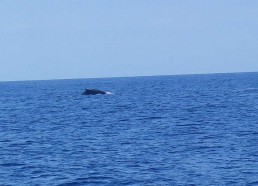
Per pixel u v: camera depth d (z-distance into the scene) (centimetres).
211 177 5134
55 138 8212
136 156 6334
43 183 5066
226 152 6469
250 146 6869
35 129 9675
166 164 5803
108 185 4922
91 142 7619
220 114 11731
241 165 5650
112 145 7256
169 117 11394
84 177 5253
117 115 12294
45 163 6025
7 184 5047
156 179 5109
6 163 6075
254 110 12556
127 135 8369
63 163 5997
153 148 6912
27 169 5712
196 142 7362
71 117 12081
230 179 5034
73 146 7256
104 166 5766
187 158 6138
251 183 4872
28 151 6931
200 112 12456
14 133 9112
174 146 7044
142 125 9888
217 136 7956
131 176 5253
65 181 5116
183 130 8888
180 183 4931
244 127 9031
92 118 11662
